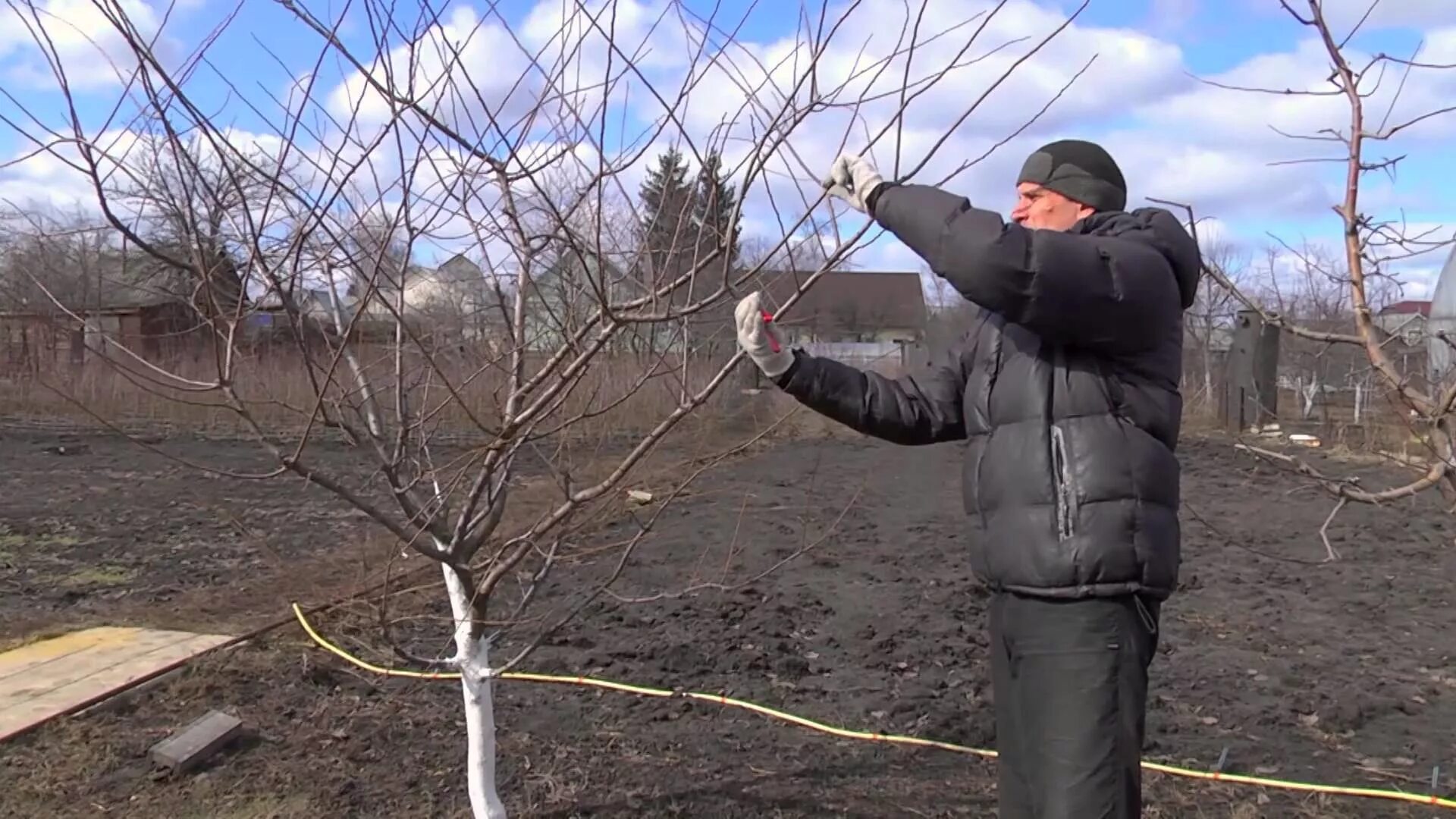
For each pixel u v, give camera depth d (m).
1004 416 2.54
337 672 5.25
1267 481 13.12
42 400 17.25
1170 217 2.53
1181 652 6.09
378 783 4.00
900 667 5.70
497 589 7.27
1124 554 2.38
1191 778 4.25
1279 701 5.23
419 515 2.90
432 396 3.38
